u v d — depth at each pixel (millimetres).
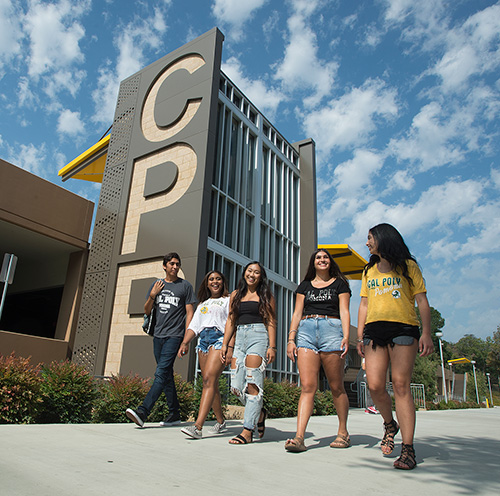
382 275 2893
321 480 2188
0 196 12109
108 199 12477
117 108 13766
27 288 16250
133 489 1849
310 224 16391
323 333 3342
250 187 13938
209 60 11633
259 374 3473
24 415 4562
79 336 11258
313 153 17562
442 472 2506
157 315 4730
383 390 2887
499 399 56031
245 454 2879
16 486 1791
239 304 3658
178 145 11422
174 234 10320
